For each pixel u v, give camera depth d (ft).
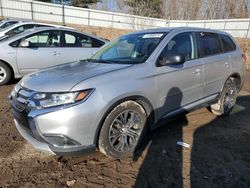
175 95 12.75
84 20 115.65
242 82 18.25
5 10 101.96
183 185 9.71
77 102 9.48
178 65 12.69
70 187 9.41
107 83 10.16
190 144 12.78
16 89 11.14
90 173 10.24
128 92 10.52
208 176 10.31
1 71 21.98
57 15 111.14
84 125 9.59
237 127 15.20
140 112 11.38
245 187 9.76
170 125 14.97
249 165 11.21
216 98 15.99
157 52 12.14
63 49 23.93
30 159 11.04
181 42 13.46
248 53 49.73
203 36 14.99
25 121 9.97
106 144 10.39
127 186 9.58
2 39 23.07
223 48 16.48
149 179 10.00
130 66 11.28
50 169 10.41
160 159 11.34
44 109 9.52
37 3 106.73
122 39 14.47
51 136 9.57
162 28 14.24
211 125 15.30
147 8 148.87
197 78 13.84
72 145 9.73
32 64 22.71
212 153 12.05
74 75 10.52
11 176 9.89
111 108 10.21
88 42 25.64
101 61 12.87
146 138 12.93
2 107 17.06
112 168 10.61
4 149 11.73
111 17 118.93
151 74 11.45
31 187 9.34
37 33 23.04
